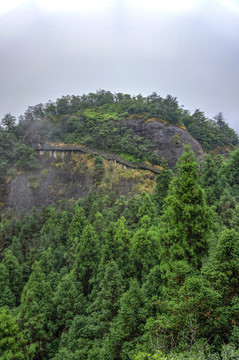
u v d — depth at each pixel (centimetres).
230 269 1162
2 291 2538
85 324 1834
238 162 3359
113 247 2442
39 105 8269
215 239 1741
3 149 6331
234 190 3161
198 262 1570
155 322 1143
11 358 1594
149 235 2220
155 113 6225
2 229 4106
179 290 1167
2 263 2923
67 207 4581
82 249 2664
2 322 1644
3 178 5941
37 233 4203
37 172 6141
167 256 1739
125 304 1485
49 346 1991
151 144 5625
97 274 2486
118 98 7769
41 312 2062
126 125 6178
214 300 1048
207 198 2923
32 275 2242
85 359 1590
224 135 7181
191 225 1611
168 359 762
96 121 6381
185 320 1024
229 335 989
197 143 5962
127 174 5066
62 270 2991
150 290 1714
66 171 5953
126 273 2317
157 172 5009
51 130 6650
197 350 808
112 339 1409
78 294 2434
